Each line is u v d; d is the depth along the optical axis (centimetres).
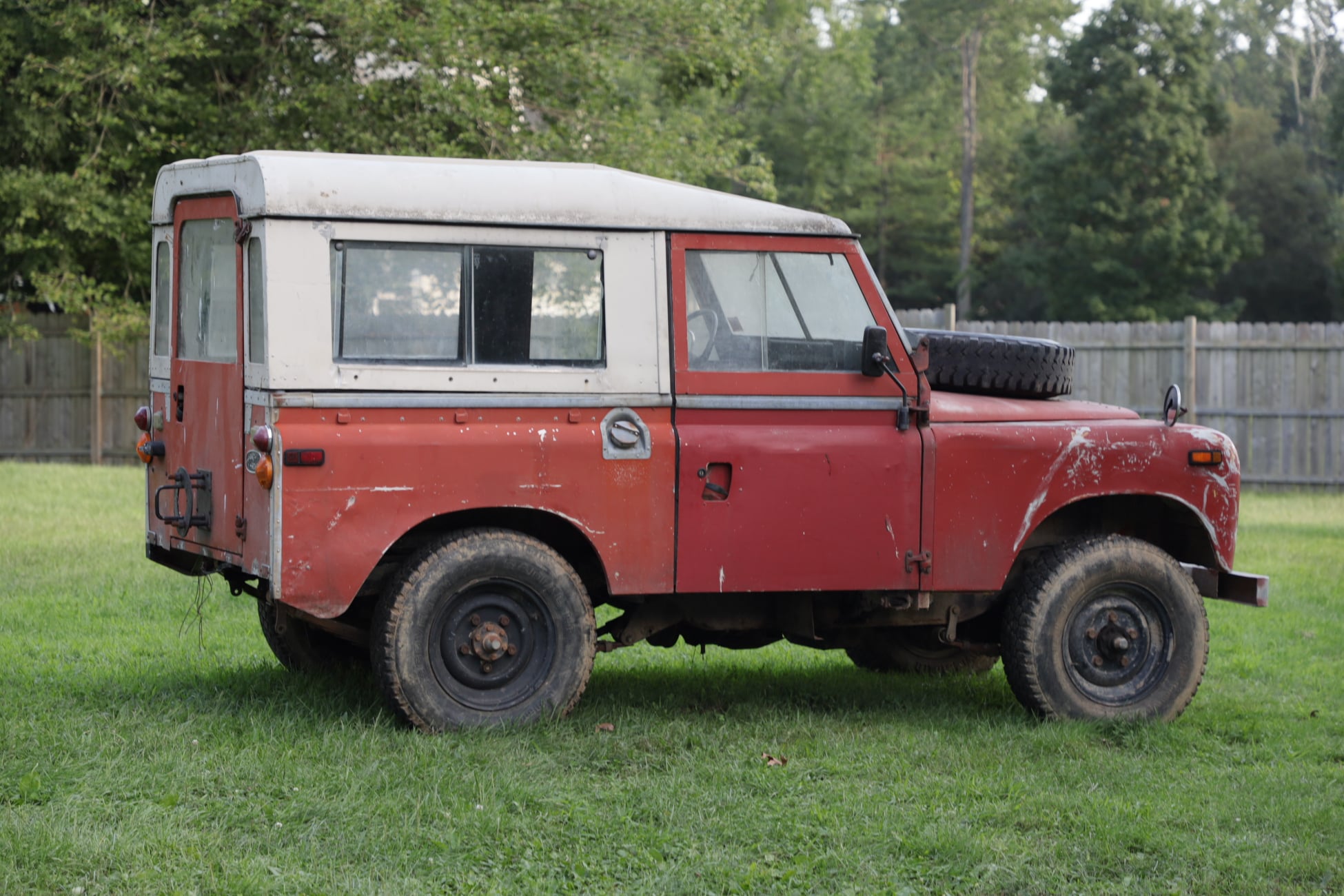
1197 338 1789
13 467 1753
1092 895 449
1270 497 1736
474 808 494
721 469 612
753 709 676
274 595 554
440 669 589
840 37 3938
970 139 4831
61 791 500
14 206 1697
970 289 4559
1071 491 653
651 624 645
